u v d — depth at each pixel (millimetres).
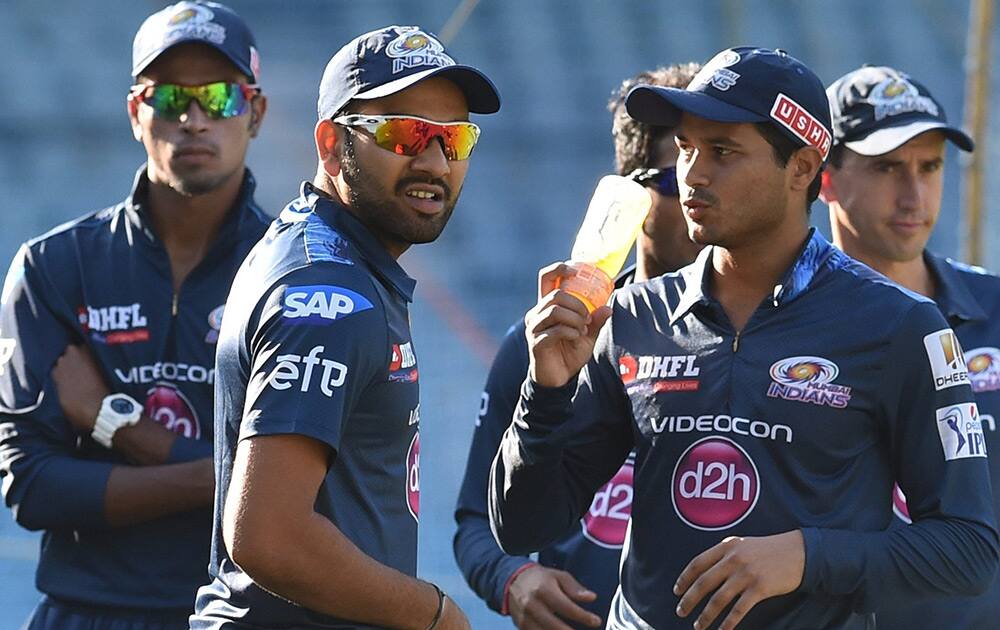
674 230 11594
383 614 8234
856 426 9008
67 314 12641
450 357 39938
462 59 55312
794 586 8609
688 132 9125
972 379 11875
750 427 9070
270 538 7746
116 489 12023
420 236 8883
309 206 8891
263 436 7855
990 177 34469
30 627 12633
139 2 57312
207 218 12672
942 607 11320
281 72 52938
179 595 12203
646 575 9383
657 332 9578
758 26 56938
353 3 56469
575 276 8688
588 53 56125
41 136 51250
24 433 12469
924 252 12484
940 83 55438
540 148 52031
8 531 28234
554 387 8906
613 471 10023
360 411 8398
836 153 12305
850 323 9109
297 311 8102
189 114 12320
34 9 56281
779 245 9328
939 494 9008
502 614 11805
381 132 8633
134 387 12516
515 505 9430
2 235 46969
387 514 8641
